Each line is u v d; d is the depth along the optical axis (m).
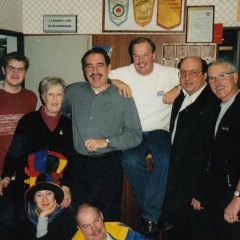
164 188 2.46
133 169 2.51
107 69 2.26
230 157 1.91
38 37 3.44
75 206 2.14
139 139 2.27
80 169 2.30
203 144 2.13
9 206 2.36
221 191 1.96
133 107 2.28
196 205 2.20
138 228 2.62
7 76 2.38
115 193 2.36
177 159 2.24
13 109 2.42
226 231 2.07
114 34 3.31
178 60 3.24
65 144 2.23
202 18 3.15
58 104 2.15
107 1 3.28
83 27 3.38
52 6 3.40
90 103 2.25
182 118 2.25
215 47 3.16
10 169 2.22
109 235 1.87
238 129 1.88
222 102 2.04
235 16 3.13
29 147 2.18
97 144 2.09
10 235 2.00
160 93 2.49
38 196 1.91
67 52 3.41
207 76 2.24
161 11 3.20
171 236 2.65
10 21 3.19
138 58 2.39
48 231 1.95
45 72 3.47
